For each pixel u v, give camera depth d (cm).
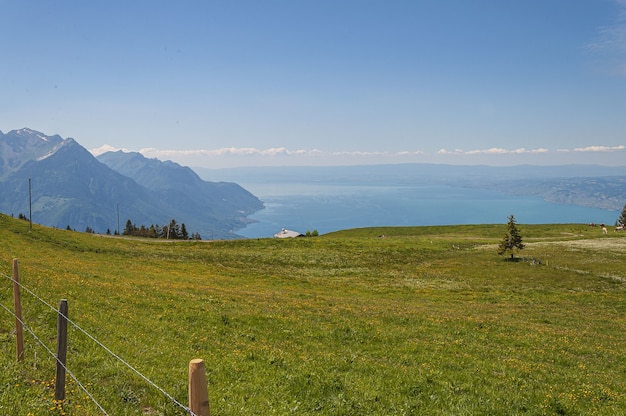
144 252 8250
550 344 2978
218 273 6862
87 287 3033
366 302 4594
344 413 1420
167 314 2623
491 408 1567
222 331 2458
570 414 1620
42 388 1248
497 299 5678
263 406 1398
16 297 1455
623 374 2453
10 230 7538
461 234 16125
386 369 1986
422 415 1475
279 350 2158
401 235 17188
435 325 3328
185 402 1362
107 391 1334
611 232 14525
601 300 5678
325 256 9575
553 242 11725
